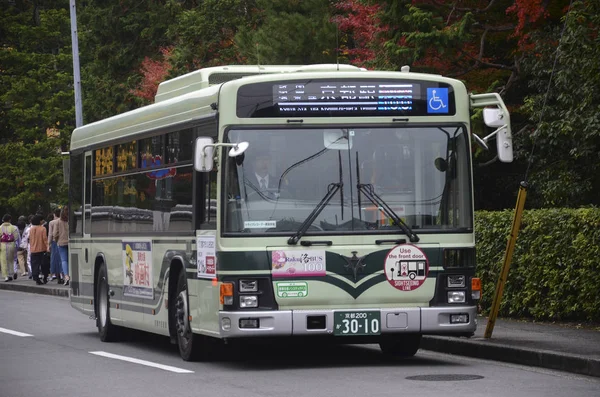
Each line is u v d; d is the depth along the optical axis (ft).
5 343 75.20
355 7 103.45
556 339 64.39
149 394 48.67
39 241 147.02
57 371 58.34
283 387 49.90
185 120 61.21
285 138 55.93
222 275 55.01
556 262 74.23
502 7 99.14
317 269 55.11
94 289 78.95
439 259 56.29
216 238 55.62
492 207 108.88
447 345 65.16
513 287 78.89
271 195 55.36
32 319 96.63
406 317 55.72
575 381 51.21
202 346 61.00
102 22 208.54
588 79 82.94
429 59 95.96
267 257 54.85
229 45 158.10
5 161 221.05
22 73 227.81
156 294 65.92
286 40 117.91
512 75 98.07
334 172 55.93
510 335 66.95
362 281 55.42
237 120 55.67
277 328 54.54
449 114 57.31
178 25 167.84
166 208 64.03
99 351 69.36
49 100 217.56
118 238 73.26
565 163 90.74
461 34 90.79
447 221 56.75
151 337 78.79
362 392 47.73
